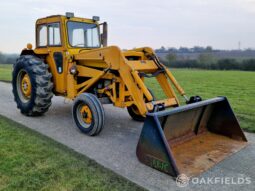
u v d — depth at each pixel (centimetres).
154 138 325
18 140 412
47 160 343
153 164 330
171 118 362
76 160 347
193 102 411
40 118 566
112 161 355
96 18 562
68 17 512
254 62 3419
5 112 610
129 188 285
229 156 370
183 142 398
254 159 365
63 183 289
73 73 496
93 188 281
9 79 1349
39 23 569
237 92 1102
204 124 443
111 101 474
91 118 448
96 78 461
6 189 274
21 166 324
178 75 2239
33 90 537
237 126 423
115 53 426
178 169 309
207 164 340
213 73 2583
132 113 560
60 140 434
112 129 502
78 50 526
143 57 478
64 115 594
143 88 393
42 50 573
